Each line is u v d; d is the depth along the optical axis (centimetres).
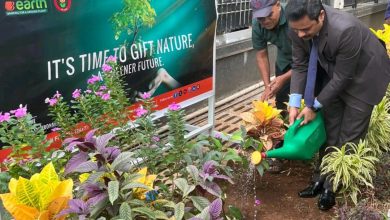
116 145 285
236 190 338
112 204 200
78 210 193
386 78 316
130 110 329
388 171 344
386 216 290
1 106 265
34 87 279
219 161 292
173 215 233
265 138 330
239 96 595
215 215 201
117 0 319
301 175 375
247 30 628
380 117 370
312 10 270
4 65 262
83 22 301
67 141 224
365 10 970
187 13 378
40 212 186
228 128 484
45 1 276
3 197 184
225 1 582
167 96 378
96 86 292
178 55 379
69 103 302
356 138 329
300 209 324
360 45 285
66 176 250
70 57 297
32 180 189
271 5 358
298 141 304
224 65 568
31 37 272
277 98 423
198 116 516
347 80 295
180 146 286
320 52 299
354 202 312
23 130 245
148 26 347
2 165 261
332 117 330
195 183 240
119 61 330
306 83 313
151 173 277
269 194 343
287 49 392
